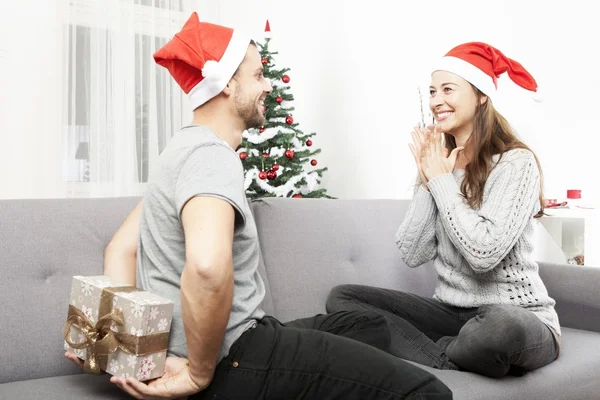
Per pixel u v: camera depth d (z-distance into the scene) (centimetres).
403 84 396
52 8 380
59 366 166
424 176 204
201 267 116
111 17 397
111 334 128
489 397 160
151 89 414
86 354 135
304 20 464
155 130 415
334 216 234
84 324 134
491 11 362
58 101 382
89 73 394
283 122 368
